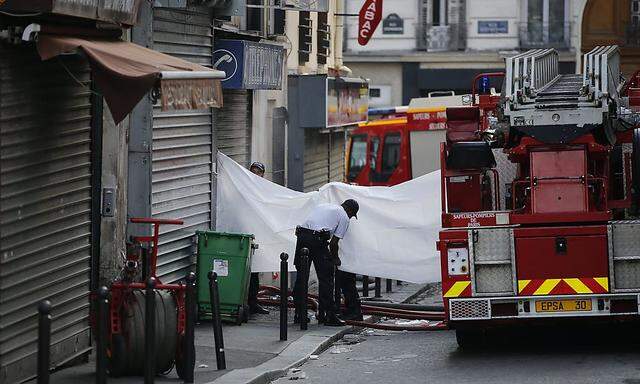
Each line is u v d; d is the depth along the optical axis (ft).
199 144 173.17
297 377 132.05
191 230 170.19
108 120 145.79
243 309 163.32
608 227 135.33
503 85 142.61
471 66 509.76
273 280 209.97
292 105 236.43
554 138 136.67
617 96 143.02
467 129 157.48
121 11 123.85
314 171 257.55
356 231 182.50
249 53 184.14
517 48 504.02
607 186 138.62
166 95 110.01
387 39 515.09
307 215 179.32
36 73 116.67
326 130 257.14
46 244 120.06
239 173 179.52
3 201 110.42
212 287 130.11
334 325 167.12
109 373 123.54
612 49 151.53
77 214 127.85
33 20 112.68
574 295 135.64
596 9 336.08
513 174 148.66
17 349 114.11
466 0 507.71
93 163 131.44
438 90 515.50
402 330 167.73
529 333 161.17
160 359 121.70
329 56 304.30
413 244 182.39
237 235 161.99
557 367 133.28
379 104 519.60
